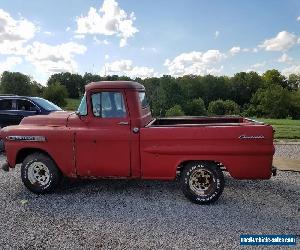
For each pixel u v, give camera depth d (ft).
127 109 20.53
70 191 22.72
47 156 21.86
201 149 19.33
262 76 338.34
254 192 22.41
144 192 22.43
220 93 314.35
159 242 15.34
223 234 16.12
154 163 20.08
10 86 250.37
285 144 41.34
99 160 20.76
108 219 17.98
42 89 280.72
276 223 17.40
